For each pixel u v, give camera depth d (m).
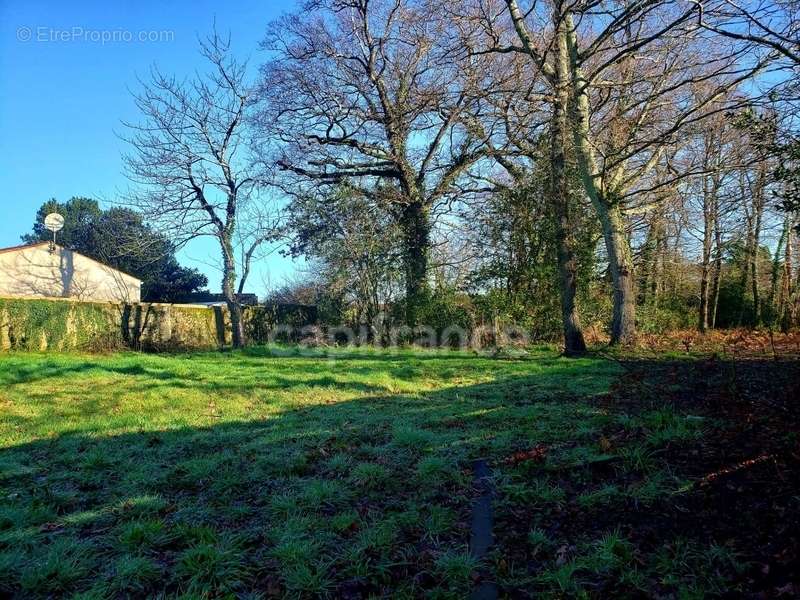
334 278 19.81
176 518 3.98
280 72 20.53
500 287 17.34
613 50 14.16
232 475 4.80
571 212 16.31
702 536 3.43
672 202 20.09
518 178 17.41
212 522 3.93
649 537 3.50
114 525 3.91
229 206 22.50
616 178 14.95
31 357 16.23
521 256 17.19
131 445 5.88
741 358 10.09
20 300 18.55
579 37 14.60
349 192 19.28
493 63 15.87
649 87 14.84
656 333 18.08
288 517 3.98
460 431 6.01
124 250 22.33
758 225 22.59
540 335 17.03
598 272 17.73
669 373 8.07
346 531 3.78
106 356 17.91
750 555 3.17
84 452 5.61
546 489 4.29
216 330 24.05
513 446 5.33
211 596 3.08
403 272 18.94
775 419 4.61
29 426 6.74
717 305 27.08
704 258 23.27
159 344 21.70
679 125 10.90
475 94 15.30
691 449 4.64
